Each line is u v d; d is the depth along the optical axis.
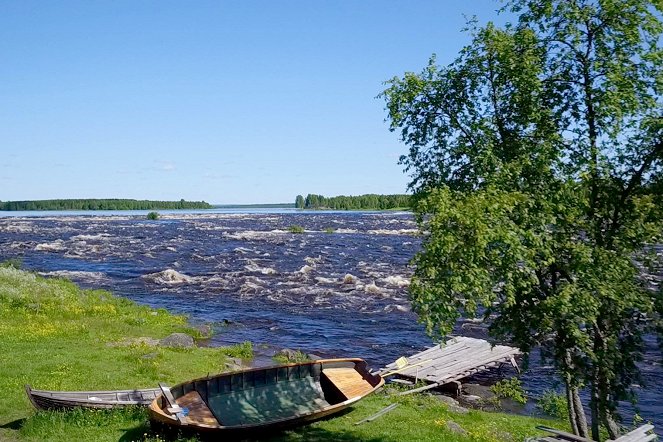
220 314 36.00
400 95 11.67
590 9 10.67
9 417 14.92
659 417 19.55
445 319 9.40
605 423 11.46
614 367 10.53
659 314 10.34
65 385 17.66
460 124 11.62
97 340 25.14
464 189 11.36
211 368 22.08
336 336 30.73
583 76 11.22
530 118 10.96
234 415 15.68
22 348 22.05
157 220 161.38
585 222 11.03
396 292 43.00
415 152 12.40
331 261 60.62
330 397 17.75
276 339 29.95
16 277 35.41
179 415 13.48
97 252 69.81
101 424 14.35
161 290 44.25
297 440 14.40
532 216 10.09
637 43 10.53
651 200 10.59
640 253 11.19
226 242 84.12
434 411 18.34
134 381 19.00
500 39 10.84
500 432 16.59
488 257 9.48
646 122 10.32
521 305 11.18
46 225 127.88
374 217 165.62
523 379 24.08
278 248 74.69
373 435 15.00
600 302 10.02
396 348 28.38
